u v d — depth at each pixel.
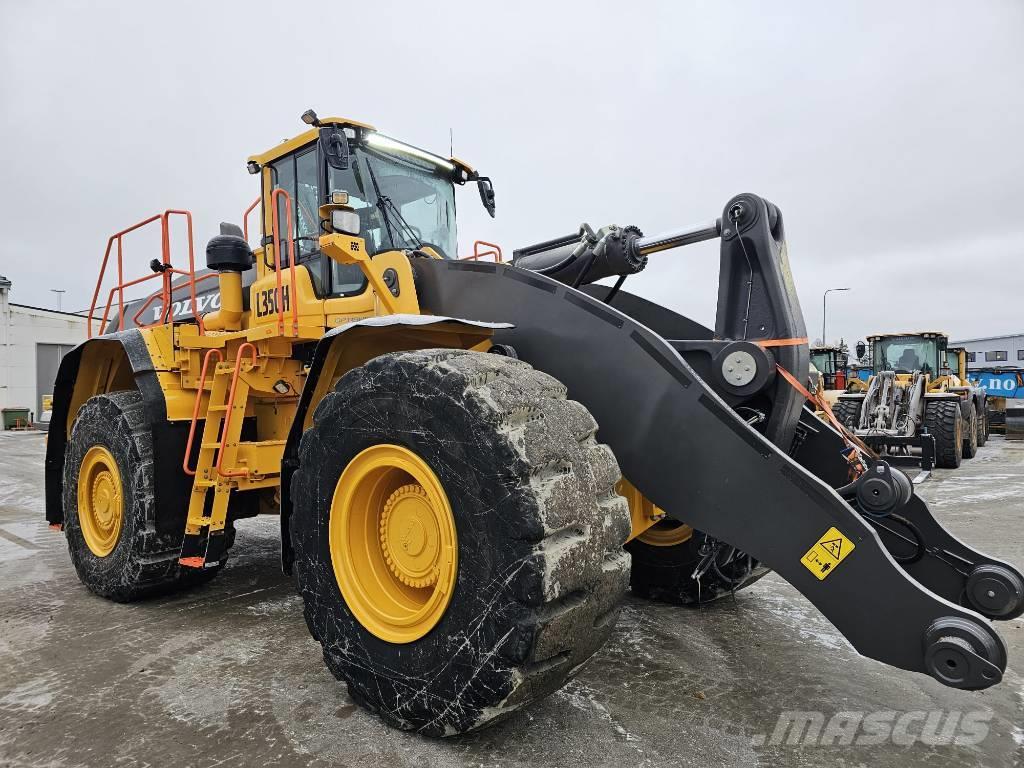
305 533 2.49
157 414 3.65
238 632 3.27
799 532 2.06
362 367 2.36
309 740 2.21
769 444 2.13
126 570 3.62
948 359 14.84
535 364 2.66
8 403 21.81
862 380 15.91
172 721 2.36
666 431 2.33
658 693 2.56
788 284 2.65
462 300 2.92
